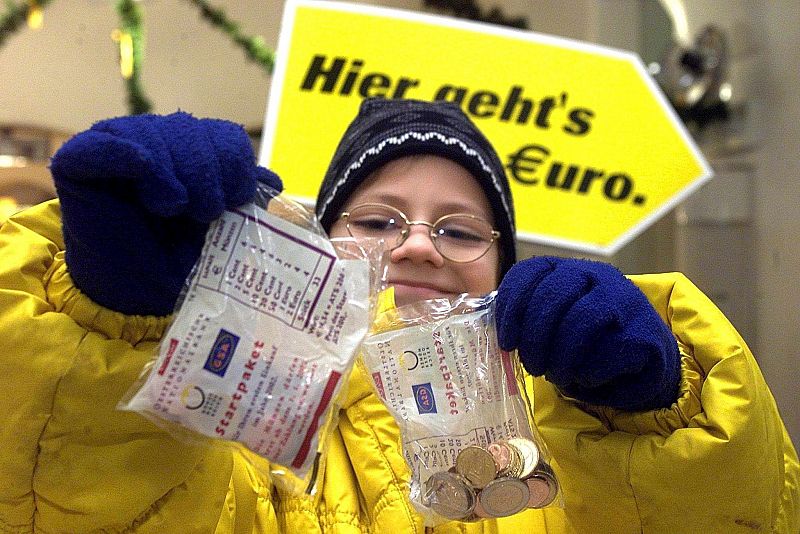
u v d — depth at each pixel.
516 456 0.52
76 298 0.47
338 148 0.93
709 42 1.76
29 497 0.47
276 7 1.89
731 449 0.52
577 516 0.57
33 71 1.90
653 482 0.52
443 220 0.78
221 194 0.44
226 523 0.53
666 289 0.61
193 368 0.44
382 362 0.55
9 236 0.50
